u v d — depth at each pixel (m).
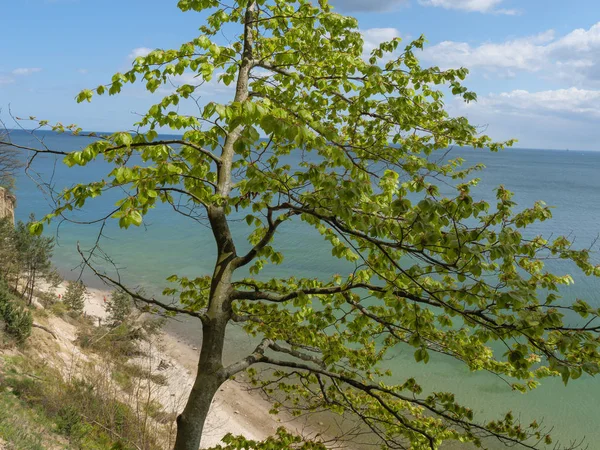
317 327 7.39
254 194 6.28
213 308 6.05
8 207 33.03
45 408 14.34
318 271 39.72
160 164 5.35
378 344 26.86
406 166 6.96
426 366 25.09
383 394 7.70
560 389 23.38
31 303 24.66
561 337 4.20
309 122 4.62
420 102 7.69
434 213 4.21
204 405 5.58
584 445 18.91
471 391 22.72
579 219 68.12
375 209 5.16
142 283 38.25
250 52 7.73
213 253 50.44
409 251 4.64
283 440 7.14
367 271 7.02
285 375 8.08
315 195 5.27
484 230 4.98
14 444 11.21
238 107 4.25
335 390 7.88
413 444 6.74
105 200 75.12
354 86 7.61
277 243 49.06
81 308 28.50
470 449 18.03
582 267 5.57
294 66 8.05
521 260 6.19
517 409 21.34
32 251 25.39
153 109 5.44
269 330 7.77
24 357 17.97
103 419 12.39
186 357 24.88
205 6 7.16
